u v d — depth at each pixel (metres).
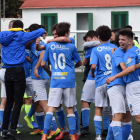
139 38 51.44
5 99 15.62
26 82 15.30
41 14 60.84
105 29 13.80
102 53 13.59
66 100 13.34
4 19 67.38
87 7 60.12
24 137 14.91
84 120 15.03
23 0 88.06
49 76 14.24
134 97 11.92
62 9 60.50
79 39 54.47
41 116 15.25
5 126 14.37
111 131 12.29
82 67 48.47
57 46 13.16
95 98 13.88
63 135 14.49
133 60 11.62
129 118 12.76
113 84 12.22
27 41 14.16
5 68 15.33
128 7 59.75
